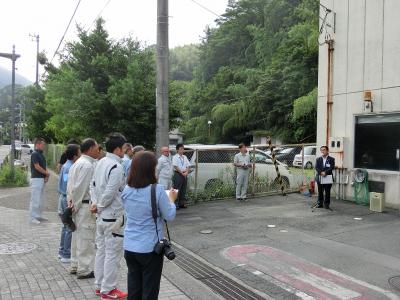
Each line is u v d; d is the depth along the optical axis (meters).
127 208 4.11
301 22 43.50
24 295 5.34
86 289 5.56
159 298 5.38
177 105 15.55
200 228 9.35
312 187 13.43
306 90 37.59
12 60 18.22
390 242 7.93
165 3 10.38
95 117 14.26
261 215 10.59
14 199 13.73
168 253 3.94
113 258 5.14
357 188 11.77
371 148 11.62
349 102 12.13
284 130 40.56
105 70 14.82
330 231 8.81
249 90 47.41
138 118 14.18
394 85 10.91
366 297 5.43
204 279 6.21
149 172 4.10
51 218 10.51
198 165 12.90
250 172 13.53
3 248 7.56
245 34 58.81
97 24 15.47
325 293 5.59
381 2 11.19
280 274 6.34
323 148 11.21
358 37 11.82
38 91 30.62
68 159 6.92
